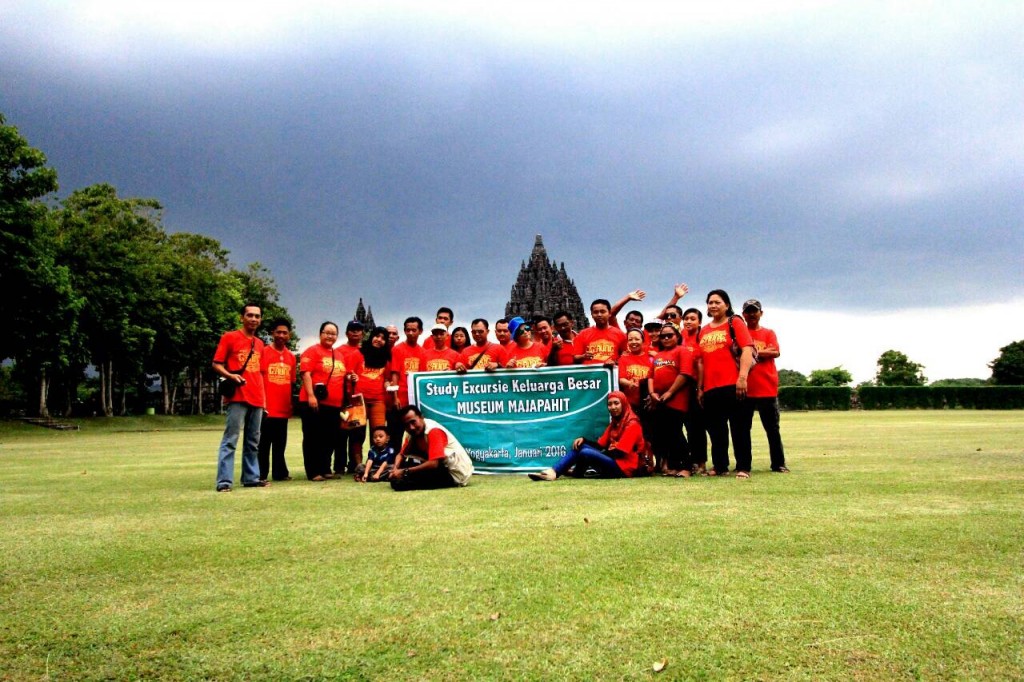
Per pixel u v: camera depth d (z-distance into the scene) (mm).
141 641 2979
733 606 3230
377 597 3480
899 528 4836
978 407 53719
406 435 8648
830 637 2850
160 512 6320
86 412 62688
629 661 2668
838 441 15000
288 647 2879
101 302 37562
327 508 6422
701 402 8641
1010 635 2828
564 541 4598
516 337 10023
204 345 49094
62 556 4488
